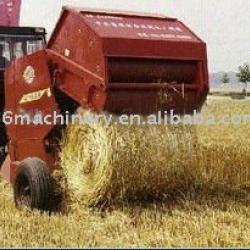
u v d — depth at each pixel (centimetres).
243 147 1101
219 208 907
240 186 1034
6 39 1223
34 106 965
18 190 938
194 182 945
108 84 830
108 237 765
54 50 935
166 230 787
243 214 880
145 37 873
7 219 847
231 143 1218
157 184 877
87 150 856
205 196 965
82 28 870
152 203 905
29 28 1241
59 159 918
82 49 871
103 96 838
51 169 935
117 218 834
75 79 887
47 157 941
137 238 752
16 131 1016
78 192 863
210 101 3947
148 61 875
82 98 872
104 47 832
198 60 909
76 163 874
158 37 884
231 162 1035
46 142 943
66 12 906
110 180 833
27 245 729
